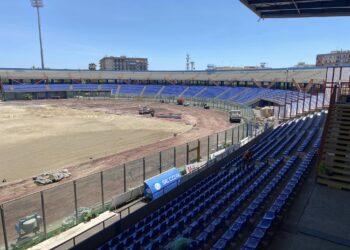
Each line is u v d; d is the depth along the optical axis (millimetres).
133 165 30172
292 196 16562
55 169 29578
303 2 22234
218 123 58031
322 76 77125
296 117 49844
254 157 27422
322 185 18484
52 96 109250
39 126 52719
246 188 20484
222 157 28078
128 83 130500
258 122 48969
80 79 126688
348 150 18516
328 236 12906
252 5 23766
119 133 47594
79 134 46562
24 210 20125
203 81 114875
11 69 118625
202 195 19328
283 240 12664
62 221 18078
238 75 107250
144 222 17156
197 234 14633
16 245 15594
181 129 51375
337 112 21797
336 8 23250
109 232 15992
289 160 23781
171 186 22312
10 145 39344
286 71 92500
